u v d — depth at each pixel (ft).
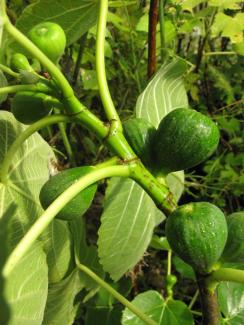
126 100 2.15
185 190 2.12
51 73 0.79
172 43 2.02
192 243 0.72
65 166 1.79
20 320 0.87
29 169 1.14
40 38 0.85
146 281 2.00
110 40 2.09
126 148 0.80
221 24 1.68
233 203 2.24
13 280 0.85
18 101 0.85
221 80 2.22
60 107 0.84
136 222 1.23
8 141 1.12
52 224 1.20
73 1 1.15
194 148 0.79
